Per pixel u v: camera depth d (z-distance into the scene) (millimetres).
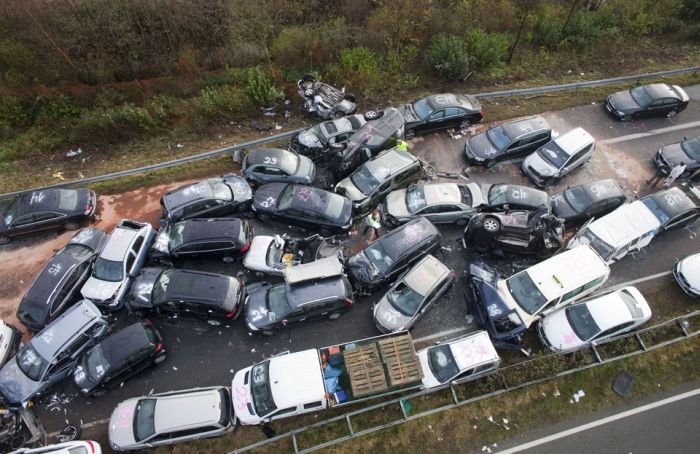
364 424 13070
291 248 15969
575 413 13344
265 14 24250
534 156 18391
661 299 15453
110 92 21203
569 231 17188
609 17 25328
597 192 16891
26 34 22141
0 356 13609
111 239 15320
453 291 15703
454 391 13383
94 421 13117
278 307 14203
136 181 18469
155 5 22641
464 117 19906
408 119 19531
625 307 14141
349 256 16250
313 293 14172
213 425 12219
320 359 13266
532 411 13336
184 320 15000
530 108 21438
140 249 15602
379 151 18531
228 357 14305
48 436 12867
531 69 23609
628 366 14055
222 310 14016
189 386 13758
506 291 14547
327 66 22250
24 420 12812
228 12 23531
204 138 20281
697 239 16859
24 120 20734
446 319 15102
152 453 12438
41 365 13070
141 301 14305
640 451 12719
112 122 19594
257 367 13195
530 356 14117
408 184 18125
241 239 15477
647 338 14445
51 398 13469
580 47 24453
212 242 15227
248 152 19312
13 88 20984
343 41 23281
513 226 15336
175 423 12055
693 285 15078
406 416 13102
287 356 13164
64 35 22469
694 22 25859
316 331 14852
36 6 22328
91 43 22547
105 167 19188
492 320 13875
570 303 14727
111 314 15039
